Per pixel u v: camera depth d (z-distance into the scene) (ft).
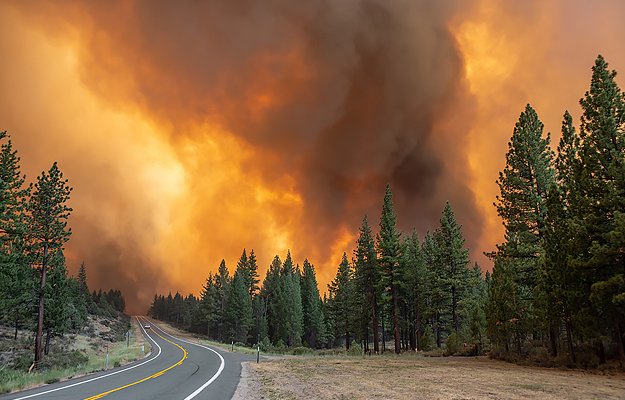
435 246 183.93
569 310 60.59
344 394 35.45
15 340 130.11
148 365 72.43
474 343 98.68
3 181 83.46
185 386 41.39
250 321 242.58
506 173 93.25
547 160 91.35
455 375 50.37
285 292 239.50
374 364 70.23
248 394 35.91
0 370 67.51
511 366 64.23
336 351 136.26
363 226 171.53
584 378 46.14
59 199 108.47
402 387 39.55
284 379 47.85
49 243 104.27
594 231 58.85
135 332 324.80
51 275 110.83
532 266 82.64
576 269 58.54
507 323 75.41
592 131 63.41
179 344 166.61
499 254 90.33
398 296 168.04
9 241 88.07
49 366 91.15
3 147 87.51
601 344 56.85
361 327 189.47
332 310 212.84
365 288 173.68
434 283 142.41
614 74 62.34
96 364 80.07
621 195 56.34
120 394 35.58
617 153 56.49
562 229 63.52
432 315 154.61
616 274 53.47
